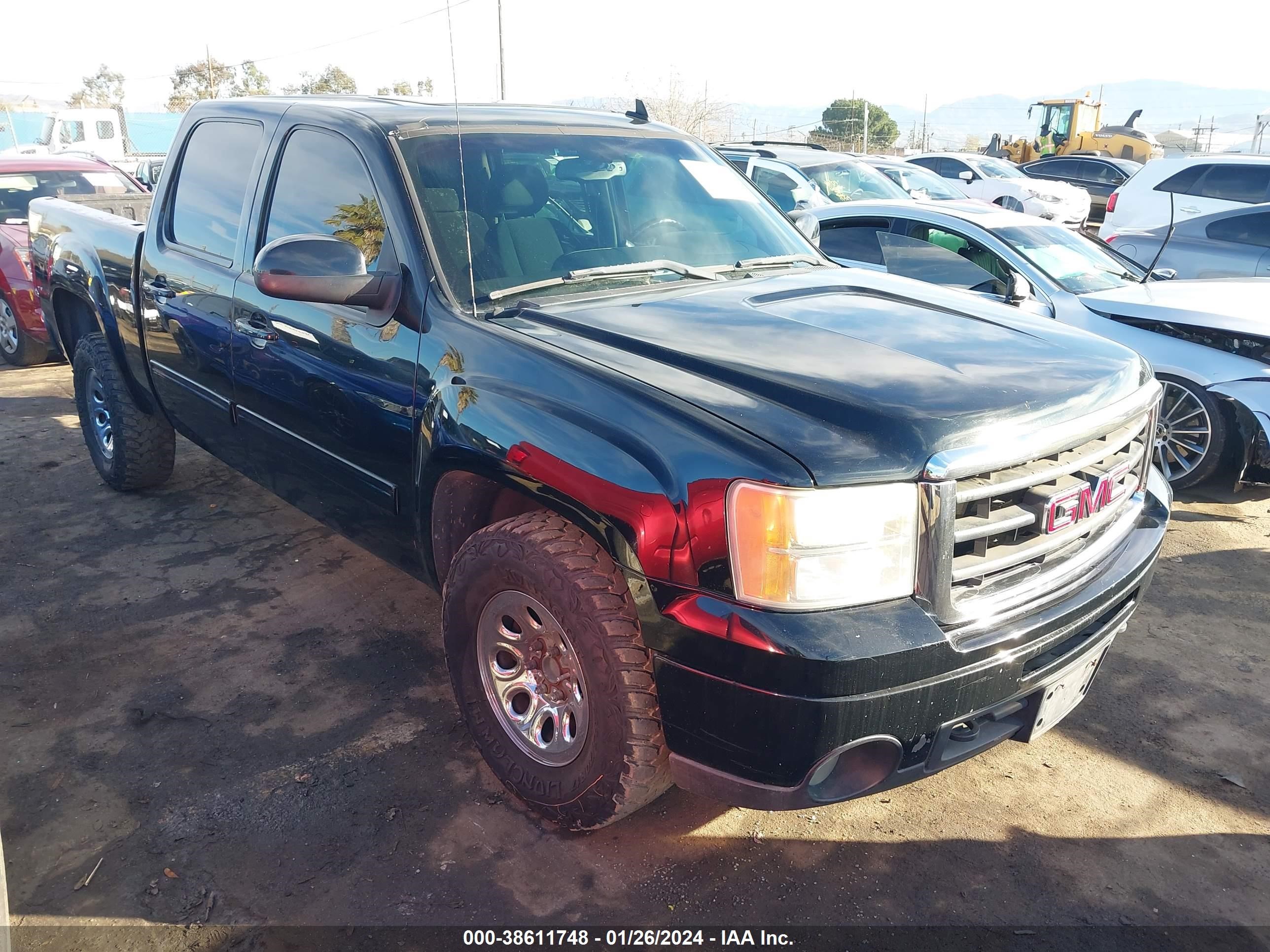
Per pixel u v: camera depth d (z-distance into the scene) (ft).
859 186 36.76
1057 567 7.85
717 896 8.06
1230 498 17.90
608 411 7.49
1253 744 10.39
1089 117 105.91
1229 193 36.14
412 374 9.12
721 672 6.82
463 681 9.10
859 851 8.64
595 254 10.32
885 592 6.82
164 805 9.00
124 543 14.82
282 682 11.12
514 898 7.98
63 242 16.15
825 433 6.92
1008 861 8.57
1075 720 10.79
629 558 7.14
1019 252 19.51
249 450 12.25
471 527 9.15
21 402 22.61
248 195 11.80
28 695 10.78
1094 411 7.87
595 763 7.77
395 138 10.09
